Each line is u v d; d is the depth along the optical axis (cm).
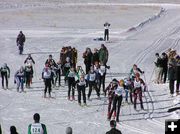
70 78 5588
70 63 6378
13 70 7381
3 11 17888
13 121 4806
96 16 16838
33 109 5269
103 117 5091
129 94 5762
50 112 5175
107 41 10488
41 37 11056
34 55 8719
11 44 9950
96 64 5812
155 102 5725
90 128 4678
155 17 15512
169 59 6519
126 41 10594
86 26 14150
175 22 14262
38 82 6531
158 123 4984
